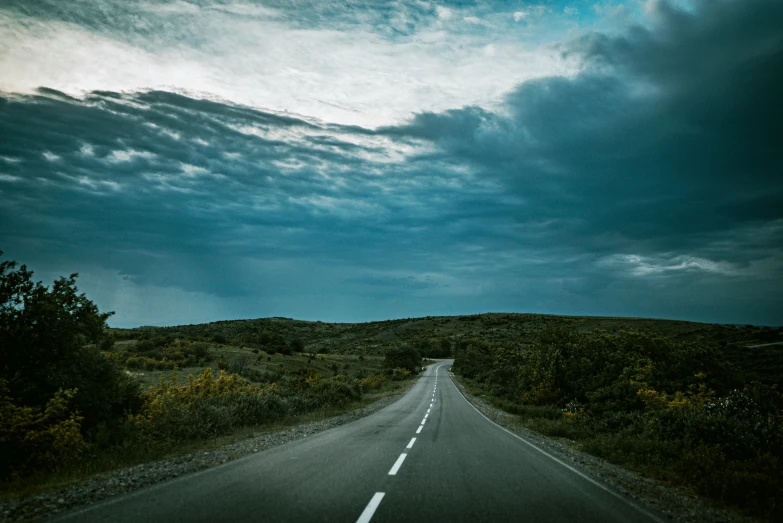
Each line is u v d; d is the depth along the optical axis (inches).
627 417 632.4
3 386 400.2
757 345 1921.8
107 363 525.0
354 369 2970.0
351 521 211.5
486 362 2632.9
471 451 451.5
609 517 231.3
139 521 206.8
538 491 284.2
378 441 514.6
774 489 297.4
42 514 226.1
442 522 212.5
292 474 320.5
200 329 5999.0
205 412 589.0
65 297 503.5
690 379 804.0
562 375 960.3
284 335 6254.9
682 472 373.7
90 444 428.8
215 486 280.4
